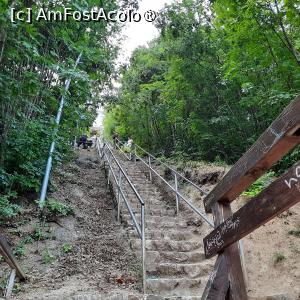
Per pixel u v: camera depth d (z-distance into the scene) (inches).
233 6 284.0
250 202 73.4
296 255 176.4
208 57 425.4
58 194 296.0
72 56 331.3
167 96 516.7
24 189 265.1
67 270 179.5
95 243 216.8
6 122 242.5
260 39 291.9
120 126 746.8
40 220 235.3
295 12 254.8
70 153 382.3
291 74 290.7
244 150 404.8
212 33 423.5
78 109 336.8
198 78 431.2
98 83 477.7
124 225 248.4
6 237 207.8
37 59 231.9
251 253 187.5
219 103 427.2
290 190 61.4
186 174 361.4
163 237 227.0
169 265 183.2
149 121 632.4
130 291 156.6
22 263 186.1
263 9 273.4
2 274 169.5
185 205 292.8
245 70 330.3
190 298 148.8
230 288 82.3
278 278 163.5
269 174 271.1
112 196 316.2
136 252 200.2
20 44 223.1
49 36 273.9
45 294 145.6
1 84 220.8
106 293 148.6
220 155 436.8
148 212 275.7
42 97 293.6
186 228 250.8
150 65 597.9
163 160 478.9
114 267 185.5
